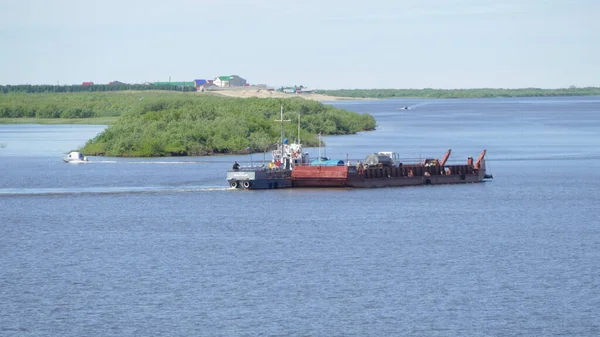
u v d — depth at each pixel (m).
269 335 199.12
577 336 198.25
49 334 199.38
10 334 199.12
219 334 199.50
